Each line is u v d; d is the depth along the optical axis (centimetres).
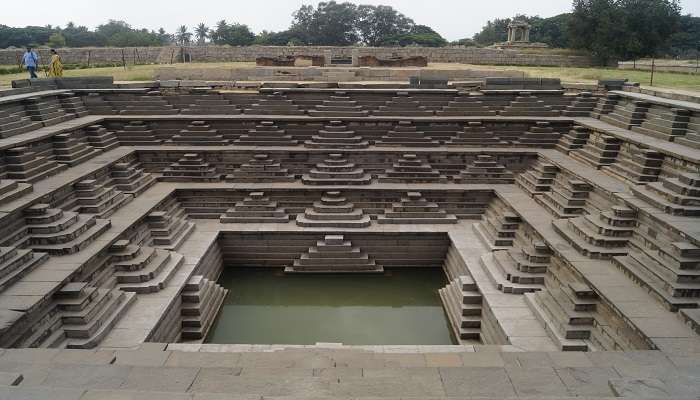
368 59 3444
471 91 2569
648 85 2692
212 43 6800
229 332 1561
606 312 1163
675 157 1631
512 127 2328
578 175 1816
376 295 1816
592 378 844
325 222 1970
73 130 2056
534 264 1501
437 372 850
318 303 1769
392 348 1246
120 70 3256
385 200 2091
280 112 2417
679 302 1082
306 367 954
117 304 1320
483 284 1522
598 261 1354
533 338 1228
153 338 1262
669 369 876
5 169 1670
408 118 2312
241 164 2217
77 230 1452
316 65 3441
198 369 845
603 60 4347
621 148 1912
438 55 3981
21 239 1382
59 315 1184
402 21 7656
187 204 2094
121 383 807
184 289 1512
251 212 2028
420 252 1967
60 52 4025
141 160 2222
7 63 3816
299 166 2223
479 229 1914
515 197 1961
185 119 2314
